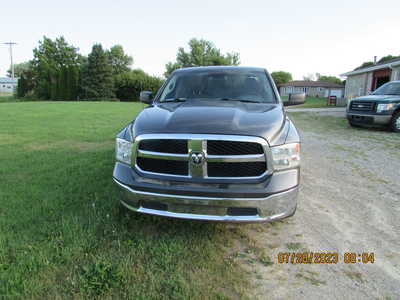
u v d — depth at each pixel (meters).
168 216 2.38
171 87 3.80
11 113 14.91
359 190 3.93
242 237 2.69
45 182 4.06
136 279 2.07
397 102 8.43
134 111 17.25
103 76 47.97
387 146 6.68
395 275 2.19
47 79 50.44
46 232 2.66
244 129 2.30
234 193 2.23
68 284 2.02
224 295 1.94
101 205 3.26
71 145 6.79
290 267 2.28
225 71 3.86
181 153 2.31
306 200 3.59
